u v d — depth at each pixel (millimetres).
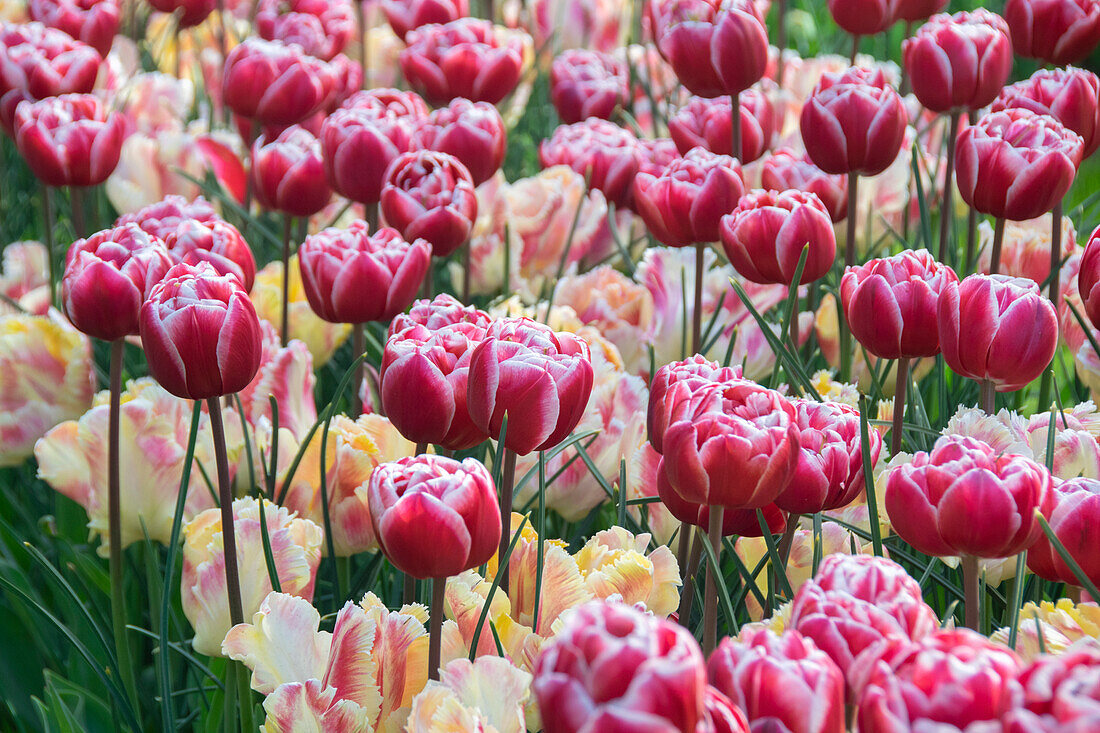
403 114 2426
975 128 2039
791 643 1637
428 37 2635
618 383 2080
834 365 2246
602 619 1585
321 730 1784
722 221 2041
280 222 3215
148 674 2164
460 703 1732
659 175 2334
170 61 4176
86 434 2025
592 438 2041
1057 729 1562
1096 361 2109
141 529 2053
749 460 1743
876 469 1933
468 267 2420
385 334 2225
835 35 5328
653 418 1844
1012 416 1957
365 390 2137
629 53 3861
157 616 2074
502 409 1798
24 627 2127
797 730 1617
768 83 3117
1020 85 2166
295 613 1832
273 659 1824
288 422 2094
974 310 1855
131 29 4027
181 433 2049
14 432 2131
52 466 2033
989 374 1872
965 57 2150
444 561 1739
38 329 2111
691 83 2256
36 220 3639
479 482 1739
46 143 2232
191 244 2016
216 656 1972
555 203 2541
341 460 1968
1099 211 3566
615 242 2746
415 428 1836
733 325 2264
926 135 3176
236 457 2039
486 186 2650
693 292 2271
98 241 1968
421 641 1812
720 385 1776
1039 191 2014
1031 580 1981
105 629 2084
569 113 3156
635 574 1843
